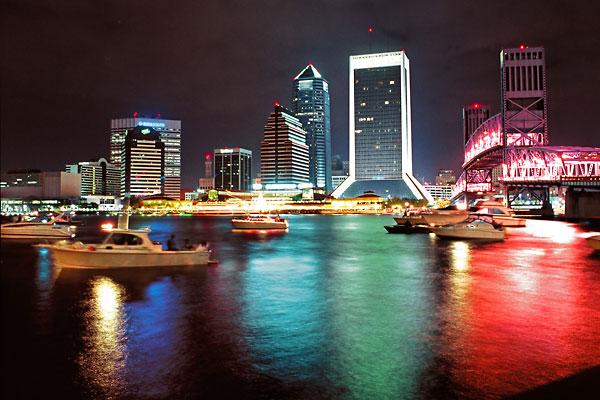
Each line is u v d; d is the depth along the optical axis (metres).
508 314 17.41
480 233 56.97
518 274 28.09
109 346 13.59
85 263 28.31
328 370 11.55
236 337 14.45
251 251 44.78
